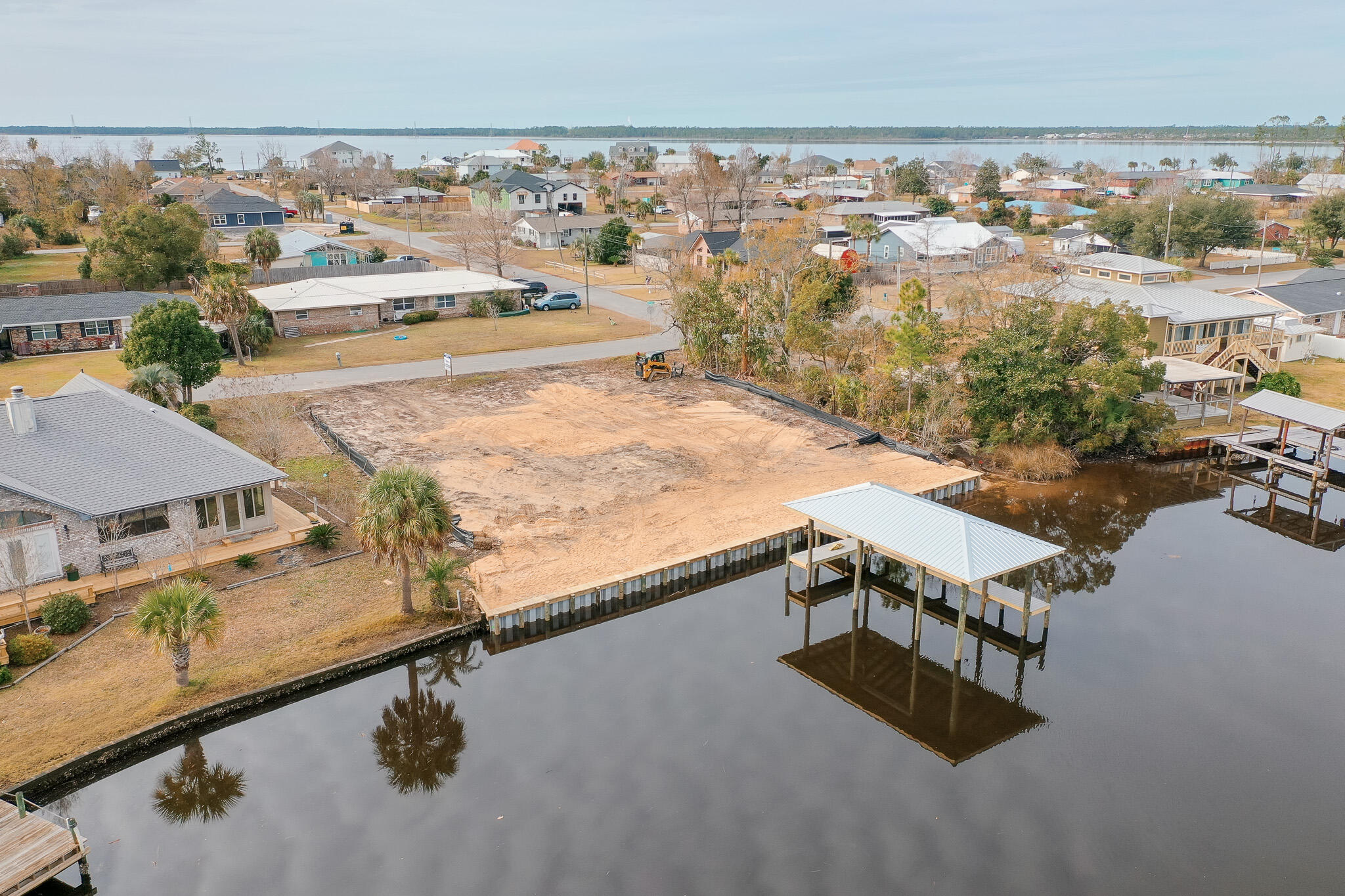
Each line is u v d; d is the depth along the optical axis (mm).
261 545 35094
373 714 27234
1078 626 32438
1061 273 79125
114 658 28109
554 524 38594
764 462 46438
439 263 110062
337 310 74875
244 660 28312
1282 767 24500
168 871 21047
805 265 62375
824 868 20938
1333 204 115500
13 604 29562
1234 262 112500
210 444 35750
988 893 20141
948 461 47656
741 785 23969
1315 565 37438
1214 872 20766
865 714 27406
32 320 63969
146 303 68750
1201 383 54062
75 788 23812
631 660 30594
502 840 22000
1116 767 24656
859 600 33531
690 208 141250
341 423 50406
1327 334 67000
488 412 53281
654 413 54062
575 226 129875
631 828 22328
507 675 29484
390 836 22141
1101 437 48531
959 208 167000
